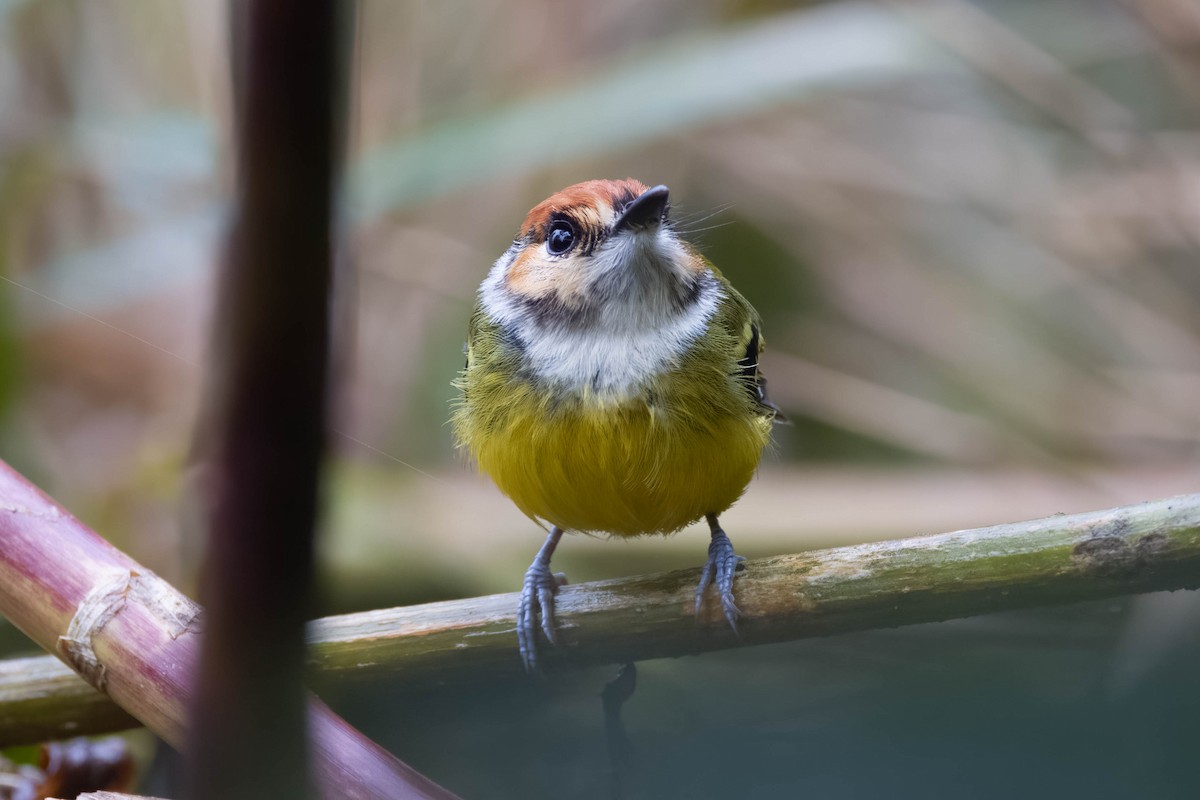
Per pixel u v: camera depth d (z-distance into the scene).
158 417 11.15
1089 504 12.13
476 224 12.74
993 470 12.77
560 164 13.05
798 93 12.52
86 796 5.36
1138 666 4.93
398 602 9.85
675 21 13.34
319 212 2.38
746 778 5.10
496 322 7.48
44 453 11.12
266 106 2.28
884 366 13.74
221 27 10.41
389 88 12.54
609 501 7.07
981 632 5.84
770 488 11.27
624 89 11.48
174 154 11.86
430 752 6.30
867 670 5.55
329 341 2.55
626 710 5.99
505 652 6.30
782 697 5.55
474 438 7.41
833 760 4.75
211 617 2.99
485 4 12.79
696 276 7.63
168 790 6.85
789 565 6.01
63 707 6.62
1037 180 13.98
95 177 11.85
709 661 6.16
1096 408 13.25
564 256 7.20
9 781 7.09
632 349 7.00
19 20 12.05
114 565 5.33
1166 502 5.46
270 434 2.66
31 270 11.65
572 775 6.18
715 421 7.00
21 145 11.88
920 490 11.67
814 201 13.82
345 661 6.24
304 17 2.24
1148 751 4.33
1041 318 13.70
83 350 11.43
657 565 10.64
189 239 11.63
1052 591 5.56
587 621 6.27
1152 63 14.01
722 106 11.61
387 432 12.20
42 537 5.39
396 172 11.22
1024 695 4.61
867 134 14.16
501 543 10.48
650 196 7.02
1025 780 4.40
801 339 13.74
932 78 14.38
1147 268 13.62
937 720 4.61
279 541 2.83
